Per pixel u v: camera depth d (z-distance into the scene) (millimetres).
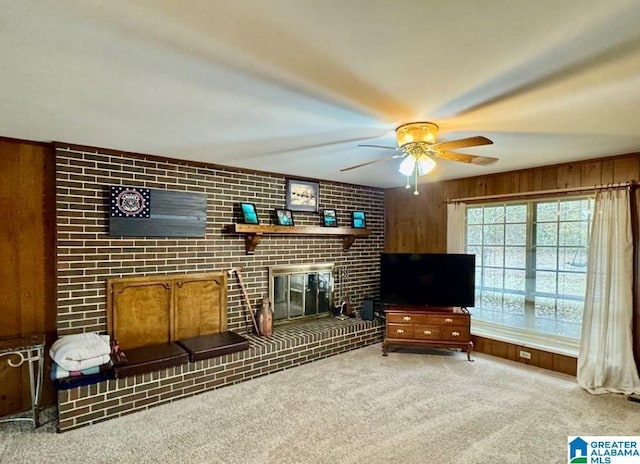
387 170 4121
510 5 1163
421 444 2453
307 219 4668
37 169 2945
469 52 1466
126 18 1238
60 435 2557
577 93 1866
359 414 2861
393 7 1178
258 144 2953
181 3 1154
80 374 2688
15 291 2879
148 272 3408
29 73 1659
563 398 3145
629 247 3271
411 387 3367
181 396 3131
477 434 2580
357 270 5266
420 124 2334
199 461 2270
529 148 3088
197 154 3346
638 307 3277
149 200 3359
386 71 1638
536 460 2291
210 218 3807
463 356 4246
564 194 3734
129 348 3283
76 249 3027
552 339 3904
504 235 4332
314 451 2373
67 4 1153
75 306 3031
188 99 1975
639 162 3246
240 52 1477
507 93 1873
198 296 3730
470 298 4242
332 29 1310
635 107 2062
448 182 4793
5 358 2838
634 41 1366
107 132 2627
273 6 1171
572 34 1327
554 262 3912
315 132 2592
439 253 4715
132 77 1704
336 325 4496
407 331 4254
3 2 1134
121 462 2260
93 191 3100
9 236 2852
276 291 4426
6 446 2426
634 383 3225
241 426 2680
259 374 3625
